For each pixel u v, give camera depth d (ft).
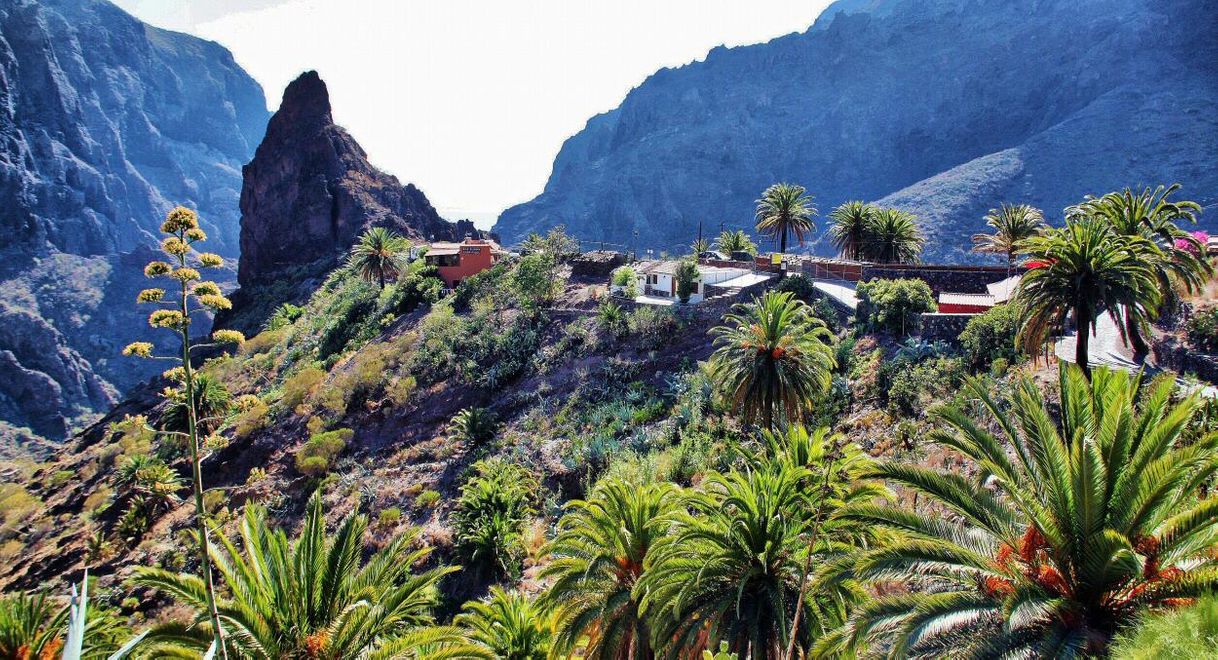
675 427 148.36
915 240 232.73
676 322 185.57
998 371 111.24
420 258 321.52
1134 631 33.63
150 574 54.03
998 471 43.80
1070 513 40.45
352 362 243.60
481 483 138.62
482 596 121.39
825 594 59.93
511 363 200.75
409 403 202.80
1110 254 89.76
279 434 209.36
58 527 211.41
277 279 486.79
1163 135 638.12
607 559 73.77
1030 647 37.99
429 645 60.70
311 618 58.75
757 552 63.05
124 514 185.78
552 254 256.32
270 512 171.94
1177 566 39.22
